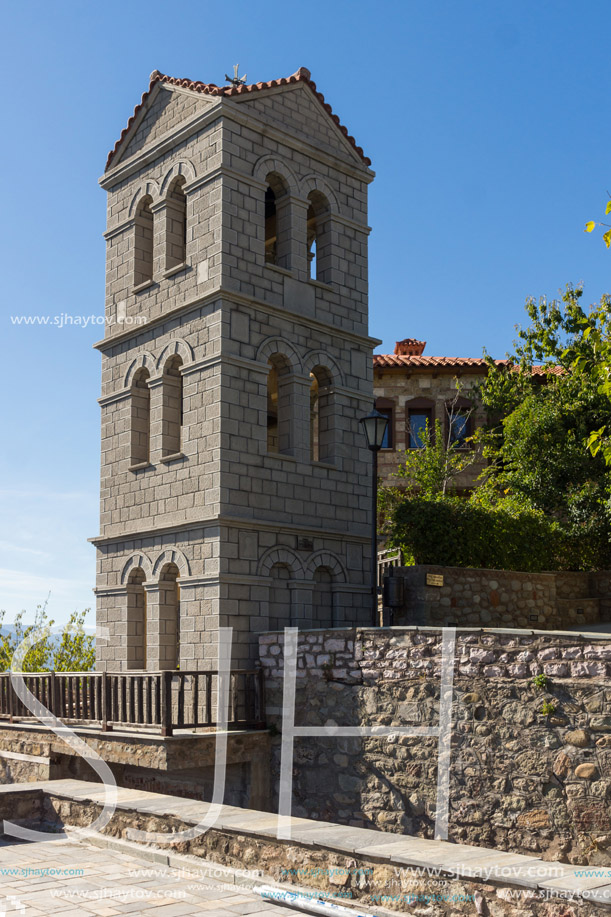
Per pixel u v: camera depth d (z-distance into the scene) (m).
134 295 22.08
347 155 22.83
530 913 8.31
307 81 22.03
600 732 12.41
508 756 13.39
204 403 19.41
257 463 19.50
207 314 19.62
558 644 13.01
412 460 34.22
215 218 19.75
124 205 22.78
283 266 21.16
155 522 20.38
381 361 37.00
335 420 21.42
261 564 19.12
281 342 20.44
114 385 22.30
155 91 22.03
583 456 27.61
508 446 29.42
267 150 20.83
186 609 19.06
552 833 12.74
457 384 35.81
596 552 26.41
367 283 22.89
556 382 29.88
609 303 29.97
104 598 21.70
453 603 19.58
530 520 23.98
